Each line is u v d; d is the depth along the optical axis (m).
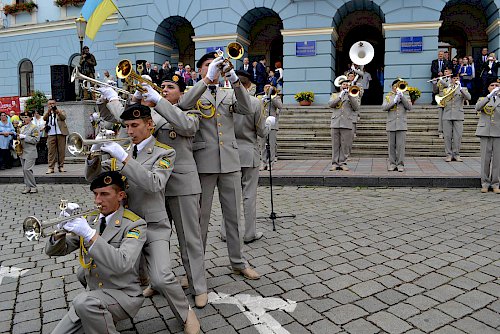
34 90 21.91
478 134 7.86
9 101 19.30
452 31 18.56
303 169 10.18
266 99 10.48
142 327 3.59
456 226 5.89
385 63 15.98
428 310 3.70
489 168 7.92
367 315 3.66
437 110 13.46
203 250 4.00
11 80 22.66
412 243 5.30
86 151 3.24
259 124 5.34
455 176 8.47
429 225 5.98
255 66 15.98
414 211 6.72
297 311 3.76
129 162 3.22
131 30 18.52
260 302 3.95
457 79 10.40
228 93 4.33
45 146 14.08
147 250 3.41
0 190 10.34
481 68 14.54
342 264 4.75
